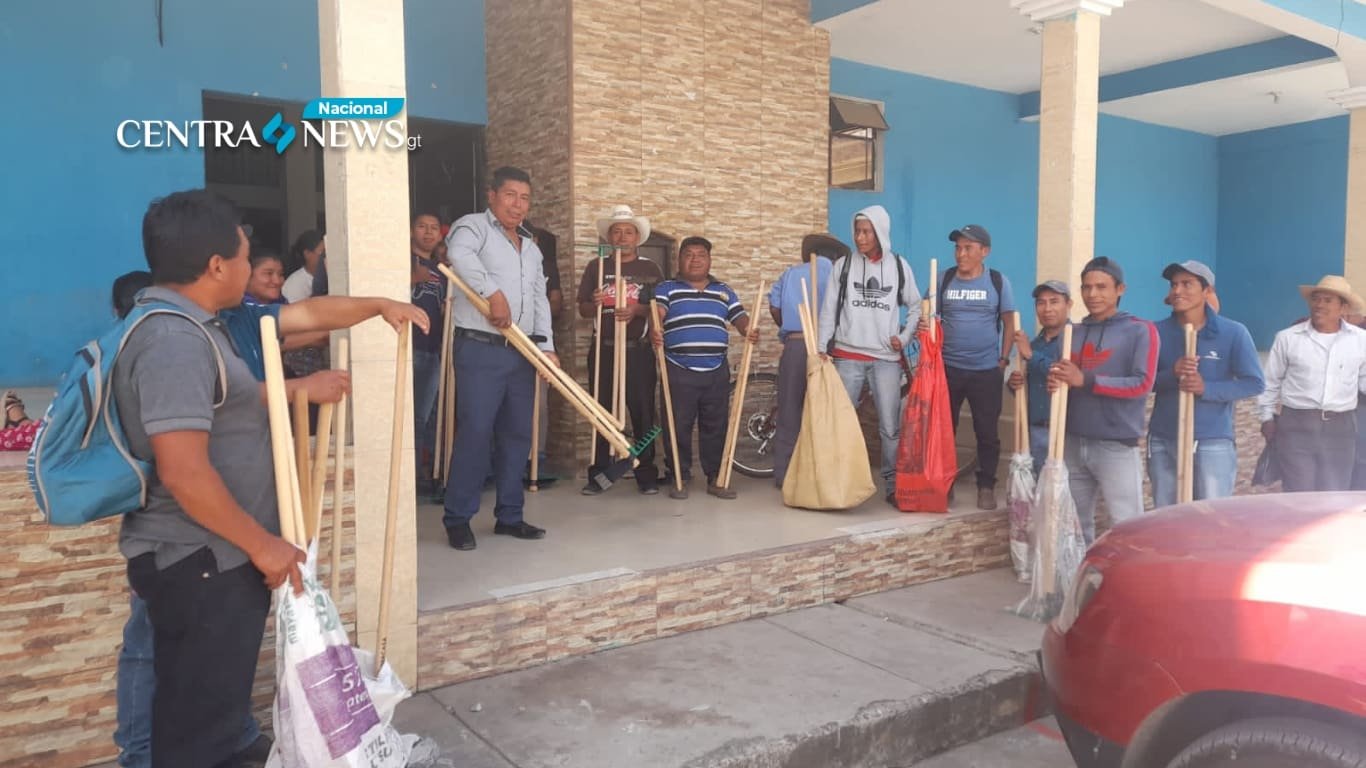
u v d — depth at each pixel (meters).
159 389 1.93
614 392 5.32
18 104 5.26
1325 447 5.11
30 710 2.73
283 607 2.15
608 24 6.25
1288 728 2.04
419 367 5.47
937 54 8.37
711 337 5.57
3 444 2.97
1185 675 2.25
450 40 6.71
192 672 2.13
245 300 3.99
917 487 5.06
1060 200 5.46
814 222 7.39
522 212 4.29
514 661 3.57
